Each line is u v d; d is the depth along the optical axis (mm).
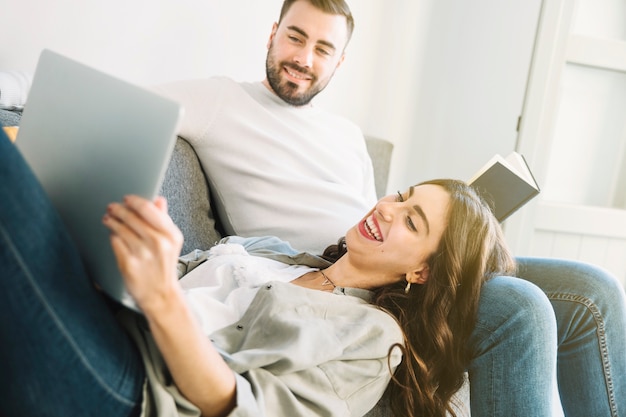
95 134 766
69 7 1702
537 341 1208
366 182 1921
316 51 1687
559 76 2320
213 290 1198
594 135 2479
